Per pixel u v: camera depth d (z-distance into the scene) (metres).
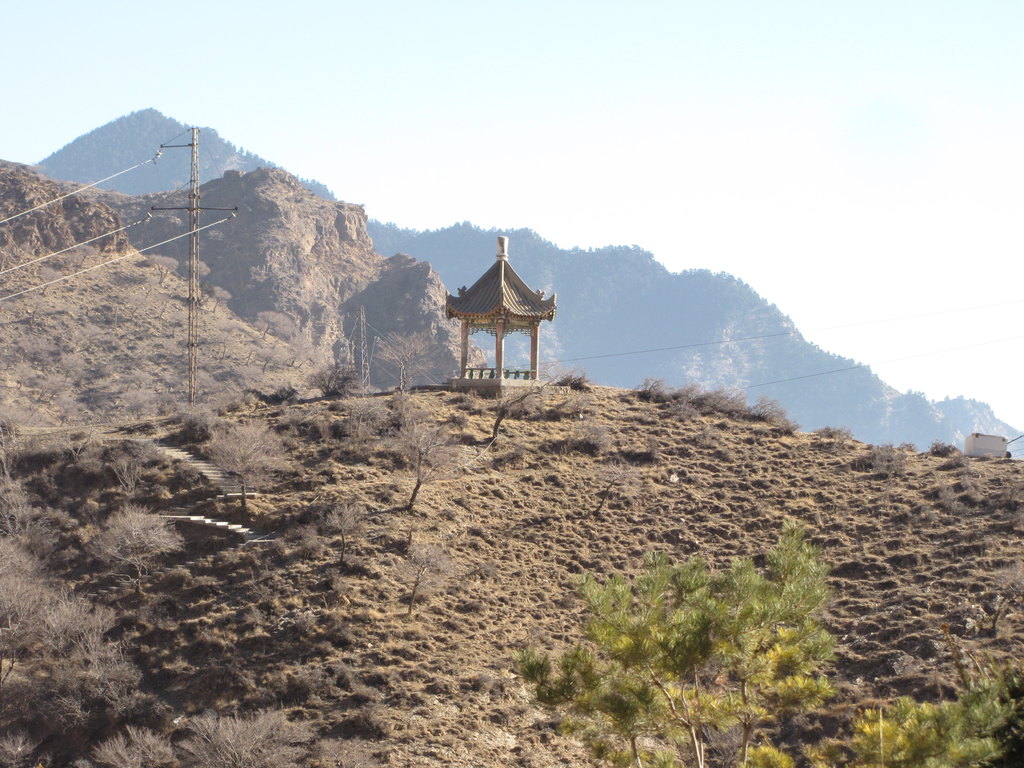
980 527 56.62
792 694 20.53
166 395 143.38
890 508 60.22
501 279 75.19
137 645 47.44
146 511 57.91
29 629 47.34
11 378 139.88
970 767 17.08
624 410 75.69
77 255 182.88
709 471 66.38
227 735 38.59
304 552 52.34
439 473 60.44
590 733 20.88
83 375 148.88
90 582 52.72
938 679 42.66
